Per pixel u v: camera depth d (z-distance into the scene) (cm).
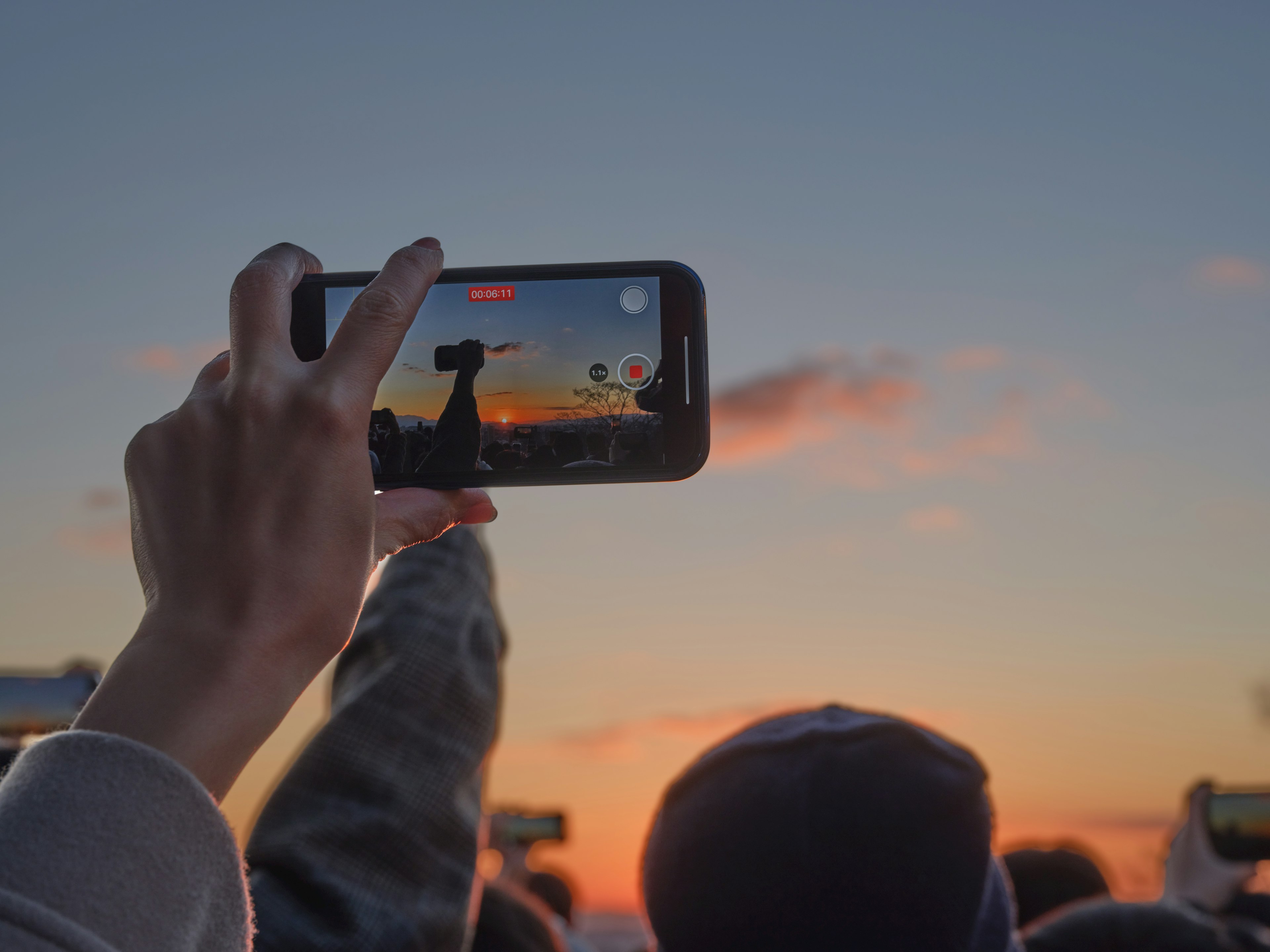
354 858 95
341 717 105
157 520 62
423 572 120
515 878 444
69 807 49
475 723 110
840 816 129
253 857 97
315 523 62
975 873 130
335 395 65
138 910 48
